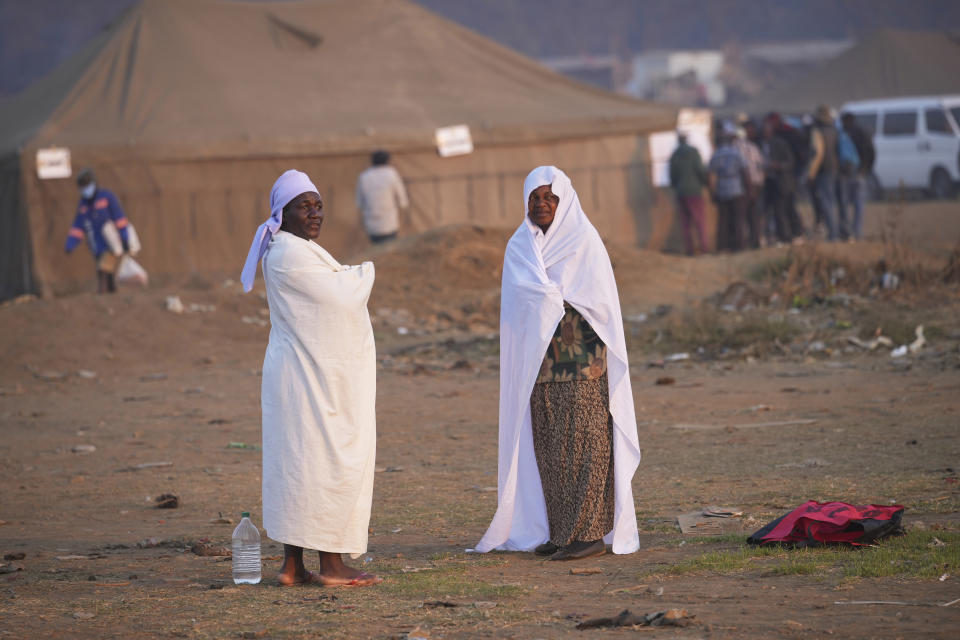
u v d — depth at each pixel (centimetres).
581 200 4791
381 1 5419
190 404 2430
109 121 4419
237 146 4366
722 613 883
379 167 4012
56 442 2064
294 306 1020
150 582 1084
